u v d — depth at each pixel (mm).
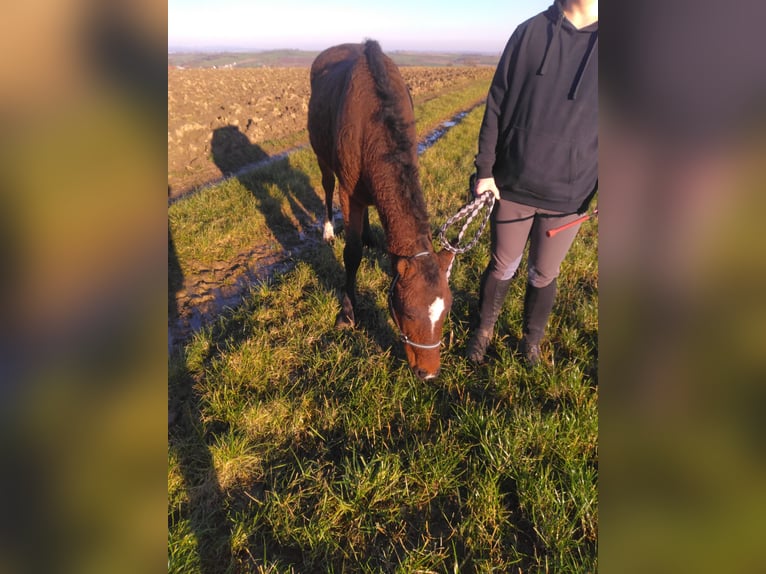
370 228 4824
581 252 4469
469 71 42344
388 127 2623
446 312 2270
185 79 22875
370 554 2002
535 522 2043
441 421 2625
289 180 6891
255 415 2609
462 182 6988
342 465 2361
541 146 2227
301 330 3463
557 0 2059
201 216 5539
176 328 3680
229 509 2188
